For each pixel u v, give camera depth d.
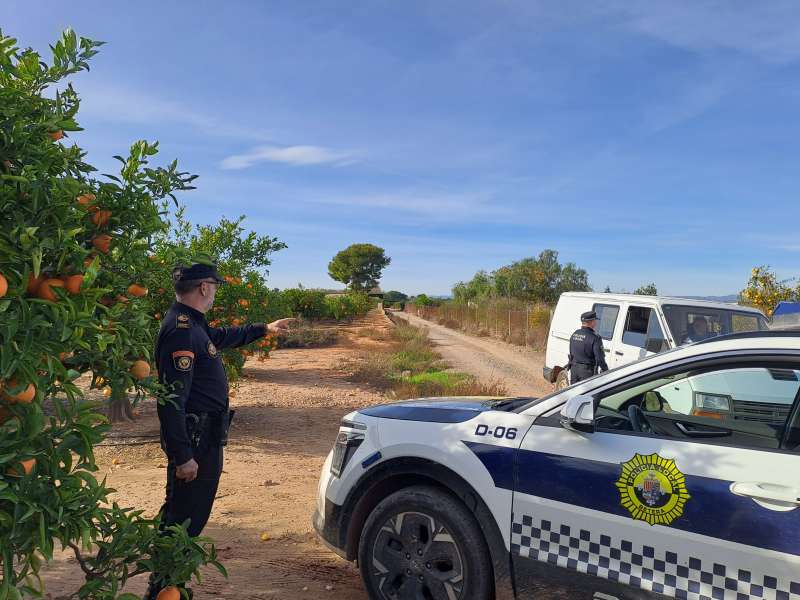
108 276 2.27
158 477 6.38
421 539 3.29
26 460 1.86
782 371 2.78
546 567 2.91
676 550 2.62
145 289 2.41
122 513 2.28
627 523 2.74
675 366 2.97
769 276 16.62
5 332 1.75
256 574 4.03
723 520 2.53
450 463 3.21
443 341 28.83
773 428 2.77
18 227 1.83
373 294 125.25
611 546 2.76
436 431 3.37
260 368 16.17
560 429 3.06
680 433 2.92
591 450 2.92
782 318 6.12
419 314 64.75
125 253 2.32
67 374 1.94
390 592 3.35
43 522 1.84
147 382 2.29
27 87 2.06
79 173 2.27
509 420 3.24
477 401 3.92
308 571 4.15
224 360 9.35
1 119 1.92
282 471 6.93
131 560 2.32
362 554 3.43
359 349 22.72
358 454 3.59
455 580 3.14
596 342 9.48
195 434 3.21
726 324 9.20
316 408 10.94
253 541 4.71
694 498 2.61
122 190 2.28
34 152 1.99
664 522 2.65
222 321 9.14
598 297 10.72
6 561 1.83
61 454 1.96
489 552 3.12
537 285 51.94
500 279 54.03
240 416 9.98
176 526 2.41
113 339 2.02
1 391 1.83
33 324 1.80
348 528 3.59
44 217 1.96
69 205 2.02
